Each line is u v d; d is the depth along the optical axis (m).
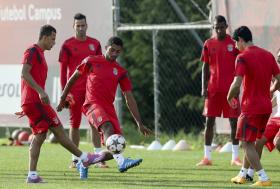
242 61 29.86
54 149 49.88
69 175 34.81
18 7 54.72
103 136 32.12
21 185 30.38
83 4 52.09
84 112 33.09
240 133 30.38
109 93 32.72
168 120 77.50
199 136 58.16
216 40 41.00
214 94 40.75
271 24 47.12
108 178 33.59
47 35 31.55
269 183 30.56
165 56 78.69
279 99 32.72
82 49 38.62
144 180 32.84
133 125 75.12
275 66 30.47
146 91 78.69
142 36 80.25
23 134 55.81
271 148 32.62
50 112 31.47
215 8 48.56
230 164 40.97
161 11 79.75
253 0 47.56
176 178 33.78
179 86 78.12
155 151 50.12
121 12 80.38
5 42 55.25
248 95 30.16
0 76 55.44
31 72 31.28
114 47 32.62
